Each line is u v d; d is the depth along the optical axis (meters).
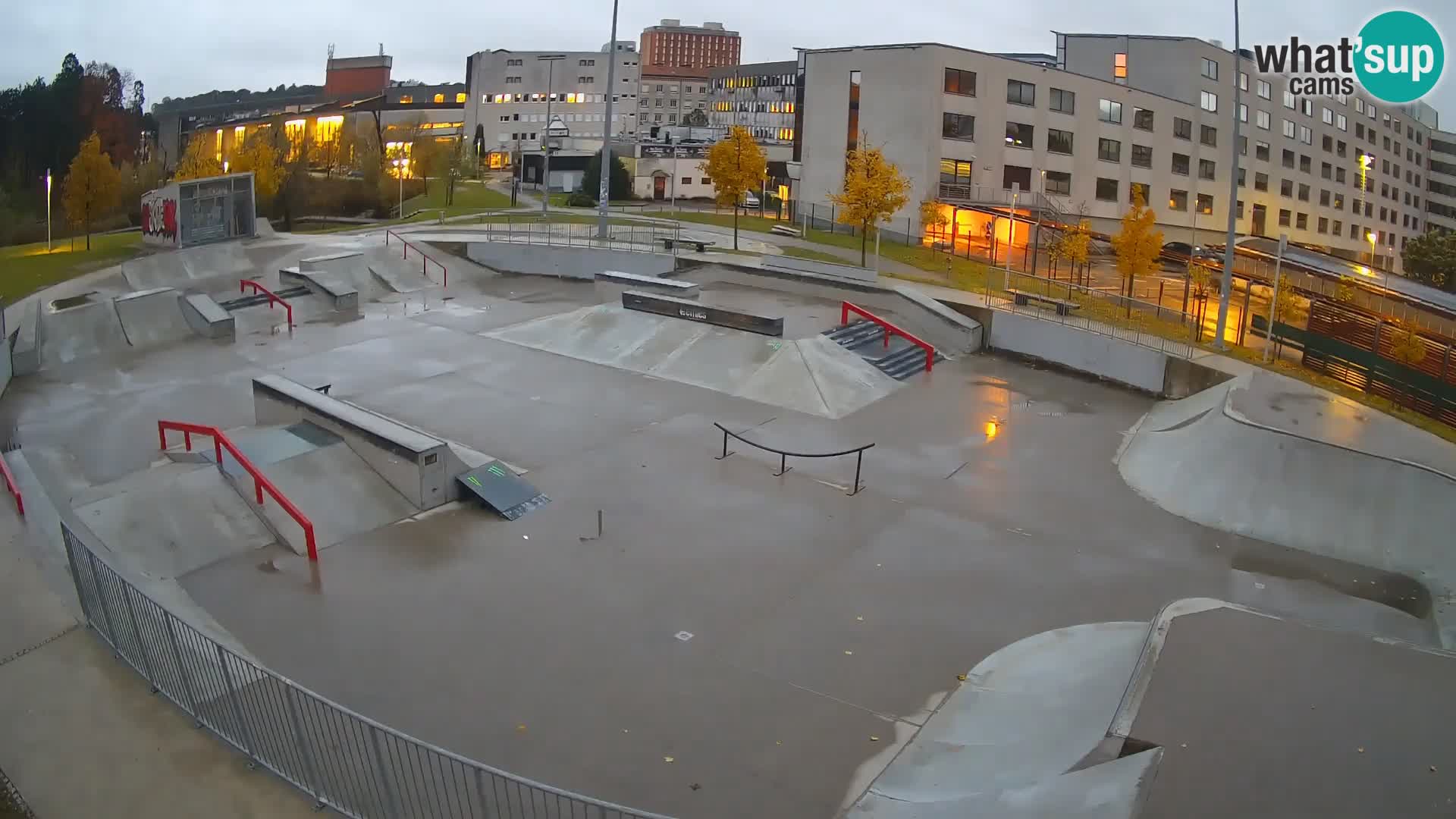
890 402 26.16
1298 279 43.47
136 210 63.81
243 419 23.38
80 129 79.06
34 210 67.38
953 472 21.08
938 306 32.69
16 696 11.09
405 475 18.14
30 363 26.67
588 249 40.88
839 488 19.94
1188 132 65.56
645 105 172.25
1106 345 28.62
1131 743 9.82
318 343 30.31
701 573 16.05
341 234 45.03
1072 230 42.44
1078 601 15.60
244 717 10.28
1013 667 13.48
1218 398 23.66
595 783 10.91
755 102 158.00
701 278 39.31
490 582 15.53
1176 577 16.58
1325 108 82.00
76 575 12.70
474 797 10.30
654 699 12.59
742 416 24.22
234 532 16.56
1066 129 57.16
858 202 38.41
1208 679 10.92
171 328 30.58
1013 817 9.00
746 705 12.53
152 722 10.73
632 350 29.02
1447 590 16.33
